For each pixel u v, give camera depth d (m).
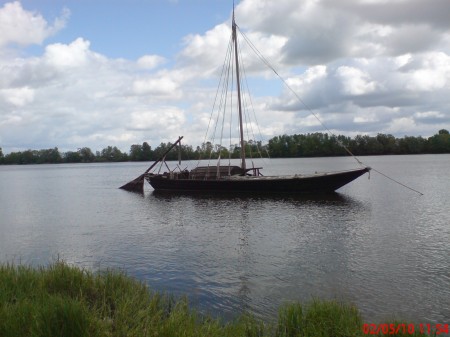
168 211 31.61
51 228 25.00
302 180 38.62
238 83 44.25
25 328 7.53
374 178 59.66
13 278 10.70
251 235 21.00
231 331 8.32
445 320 10.12
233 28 44.12
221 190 42.38
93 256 17.44
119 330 7.96
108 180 80.31
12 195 49.72
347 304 10.81
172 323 8.09
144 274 14.46
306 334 7.95
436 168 84.94
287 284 13.00
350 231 21.39
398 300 11.45
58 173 123.44
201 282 13.37
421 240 18.94
